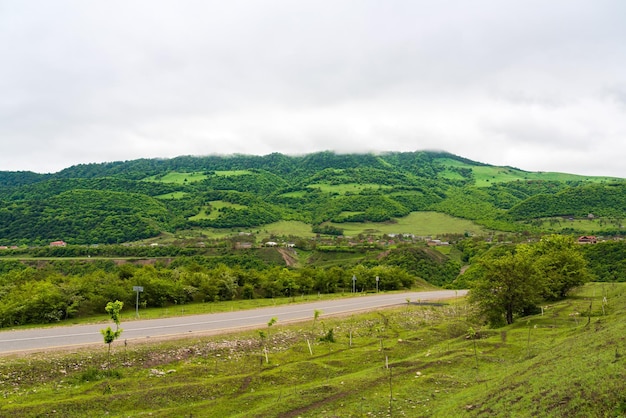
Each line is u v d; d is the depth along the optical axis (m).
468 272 133.25
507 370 29.52
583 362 22.33
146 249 164.00
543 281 57.72
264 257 161.50
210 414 26.17
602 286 78.75
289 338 48.12
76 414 25.58
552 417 17.25
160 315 60.03
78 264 139.88
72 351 37.06
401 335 53.00
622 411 15.92
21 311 52.06
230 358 39.69
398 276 114.38
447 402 24.75
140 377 33.25
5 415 24.42
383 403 26.11
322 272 104.69
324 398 27.31
